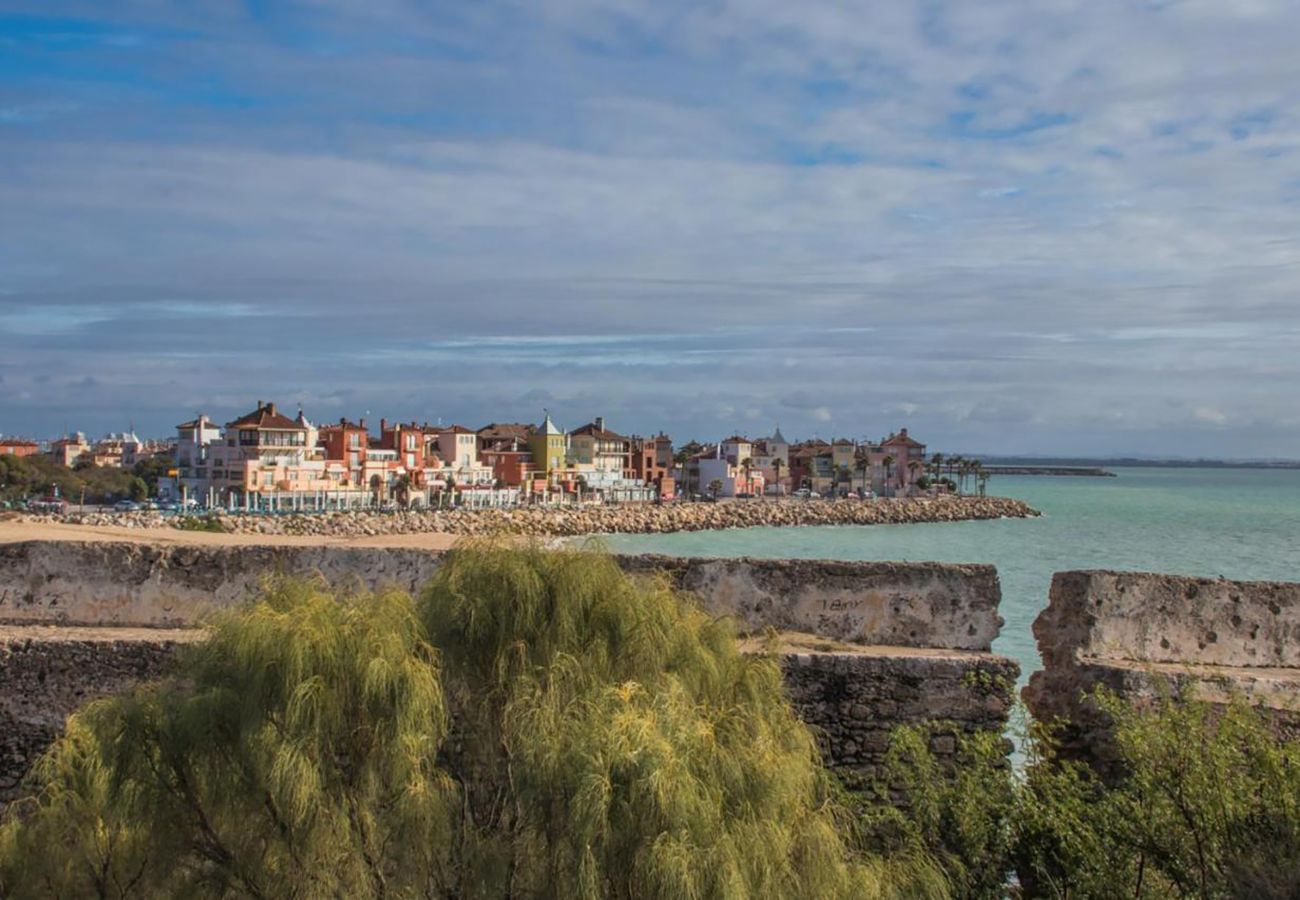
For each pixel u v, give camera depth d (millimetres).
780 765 7867
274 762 7215
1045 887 9969
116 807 7480
